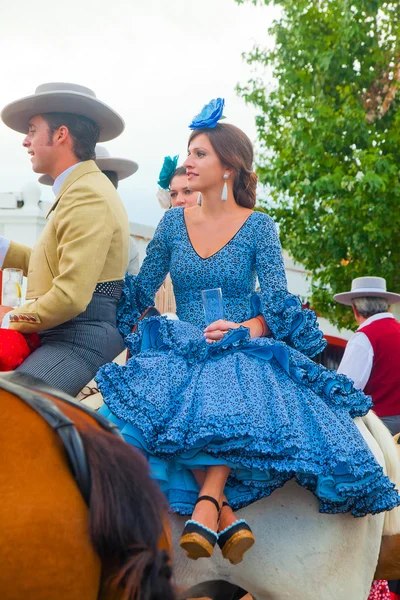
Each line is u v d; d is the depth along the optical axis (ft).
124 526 5.68
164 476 8.78
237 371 9.37
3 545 5.37
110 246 10.75
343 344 48.49
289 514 9.20
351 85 37.68
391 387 18.17
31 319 10.08
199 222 10.95
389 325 18.67
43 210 26.35
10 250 12.87
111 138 12.30
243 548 8.46
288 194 37.58
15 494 5.56
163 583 5.74
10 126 12.02
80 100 11.24
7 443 5.80
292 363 9.76
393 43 37.55
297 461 8.62
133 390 9.03
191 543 8.22
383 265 35.68
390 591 15.29
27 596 5.38
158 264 11.31
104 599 5.73
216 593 10.55
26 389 6.29
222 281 10.55
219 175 10.75
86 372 10.34
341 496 8.86
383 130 37.45
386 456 10.02
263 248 10.61
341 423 9.32
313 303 37.86
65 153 11.32
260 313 10.56
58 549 5.46
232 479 9.12
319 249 37.14
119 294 11.06
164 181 15.38
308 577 9.12
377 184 33.58
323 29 38.27
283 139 38.93
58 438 5.91
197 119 10.79
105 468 5.84
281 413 8.89
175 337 9.71
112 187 11.19
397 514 10.12
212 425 8.55
